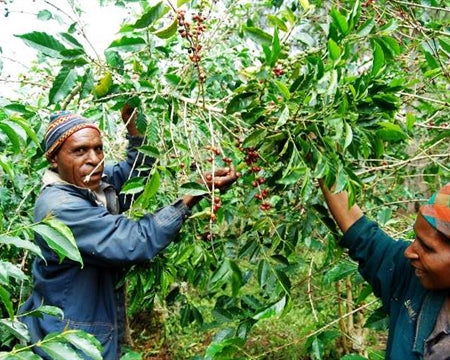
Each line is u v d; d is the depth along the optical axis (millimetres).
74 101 2506
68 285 1738
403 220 2520
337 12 1493
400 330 1318
